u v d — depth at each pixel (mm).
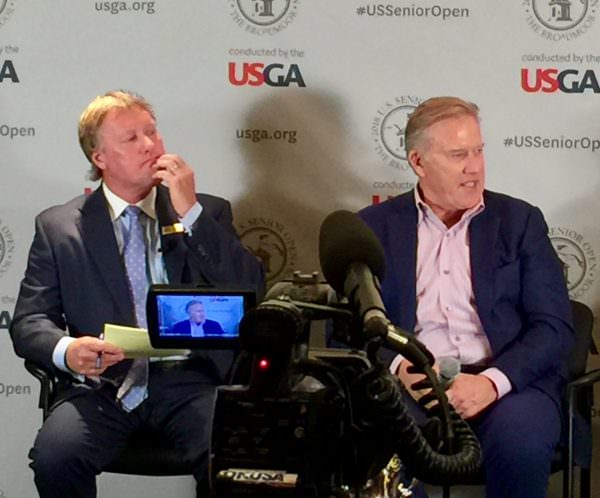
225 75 3955
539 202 3951
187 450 3328
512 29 3908
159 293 1784
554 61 3912
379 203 3646
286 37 3943
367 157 3963
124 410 3357
